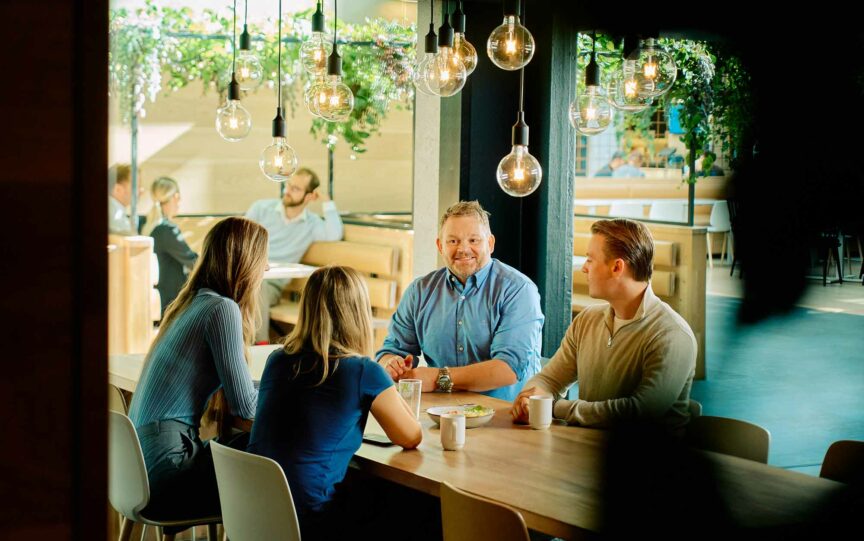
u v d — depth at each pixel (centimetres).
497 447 286
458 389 367
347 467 289
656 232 546
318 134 932
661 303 311
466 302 378
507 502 233
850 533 215
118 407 351
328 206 859
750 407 419
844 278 370
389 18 837
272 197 945
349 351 285
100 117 96
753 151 299
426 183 513
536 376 341
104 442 98
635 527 211
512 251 499
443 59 342
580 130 345
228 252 333
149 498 313
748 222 325
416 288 392
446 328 381
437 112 502
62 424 96
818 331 421
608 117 343
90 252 96
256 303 342
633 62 341
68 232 95
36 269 94
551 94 475
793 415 421
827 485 237
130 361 417
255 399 327
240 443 338
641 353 307
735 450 274
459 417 283
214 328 322
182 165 905
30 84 93
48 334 95
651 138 851
